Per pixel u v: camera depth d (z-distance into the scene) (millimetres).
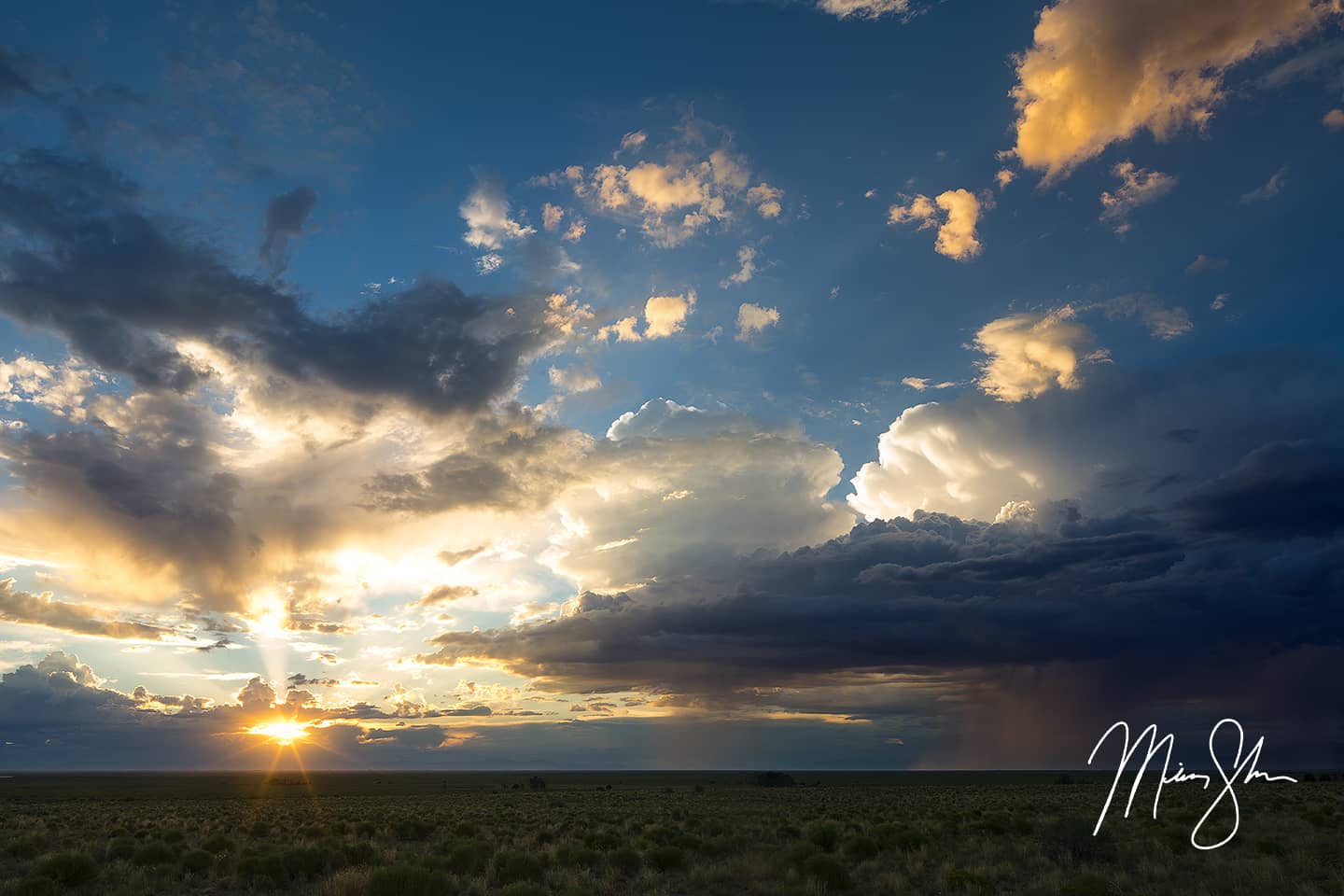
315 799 89500
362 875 20469
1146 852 24562
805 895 18859
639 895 20516
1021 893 18797
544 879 22188
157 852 26531
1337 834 27797
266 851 27594
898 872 22344
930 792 88125
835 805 60656
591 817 50094
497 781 194875
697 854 27469
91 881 21531
